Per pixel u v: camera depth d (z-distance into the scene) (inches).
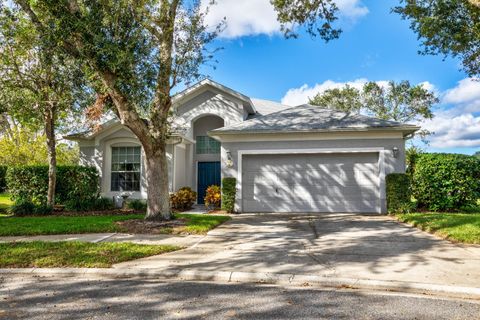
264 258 248.7
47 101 482.0
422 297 177.8
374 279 197.0
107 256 251.9
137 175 617.9
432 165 495.5
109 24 347.9
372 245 289.3
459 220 366.9
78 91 456.8
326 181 533.0
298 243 300.7
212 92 703.1
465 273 207.8
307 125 537.6
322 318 148.5
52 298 177.0
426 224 362.0
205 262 239.0
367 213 511.8
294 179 540.1
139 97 376.8
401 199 484.7
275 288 192.9
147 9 361.4
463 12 541.0
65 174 588.7
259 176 547.5
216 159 719.1
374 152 521.7
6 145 882.1
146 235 341.1
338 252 265.4
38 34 409.7
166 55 380.5
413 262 233.8
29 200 568.1
